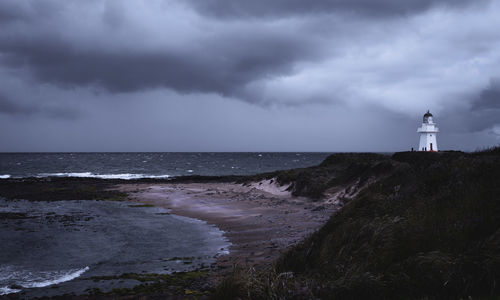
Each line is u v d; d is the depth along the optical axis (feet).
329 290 17.66
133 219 76.54
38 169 317.63
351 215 29.96
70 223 72.38
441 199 25.00
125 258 45.85
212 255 45.32
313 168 122.83
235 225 66.28
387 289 16.25
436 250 17.81
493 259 14.35
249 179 153.48
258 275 21.30
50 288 34.78
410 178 32.94
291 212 75.82
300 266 26.76
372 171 84.84
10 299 31.89
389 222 23.88
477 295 13.53
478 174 26.02
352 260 21.80
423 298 14.40
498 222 17.97
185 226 67.56
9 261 45.29
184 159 609.01
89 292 32.48
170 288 31.37
